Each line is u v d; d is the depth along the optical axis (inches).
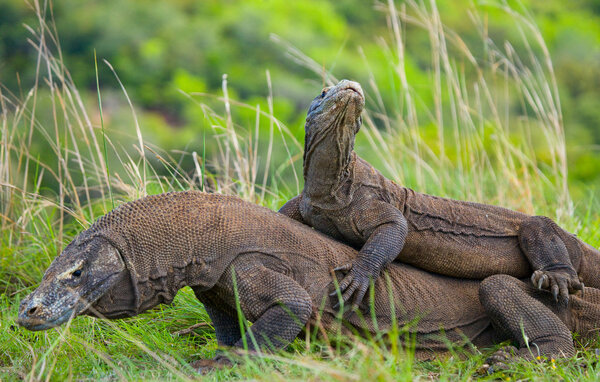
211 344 813.2
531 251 815.7
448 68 1352.1
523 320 757.9
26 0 1194.0
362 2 2709.2
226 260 715.4
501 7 1491.1
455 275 828.0
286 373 661.9
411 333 776.3
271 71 2373.3
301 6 2578.7
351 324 754.2
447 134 2076.8
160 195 732.7
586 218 1155.3
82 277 675.4
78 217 1035.3
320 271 748.6
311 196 807.1
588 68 2576.3
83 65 2278.5
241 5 2532.0
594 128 2503.7
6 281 1026.1
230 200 753.0
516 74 1424.7
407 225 800.3
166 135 2097.7
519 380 674.8
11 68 2194.9
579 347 792.9
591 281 836.6
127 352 787.4
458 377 680.4
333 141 772.0
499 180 1321.4
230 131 1146.0
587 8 2915.8
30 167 1678.2
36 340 814.5
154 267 698.8
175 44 2384.4
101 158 1075.3
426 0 2623.0
